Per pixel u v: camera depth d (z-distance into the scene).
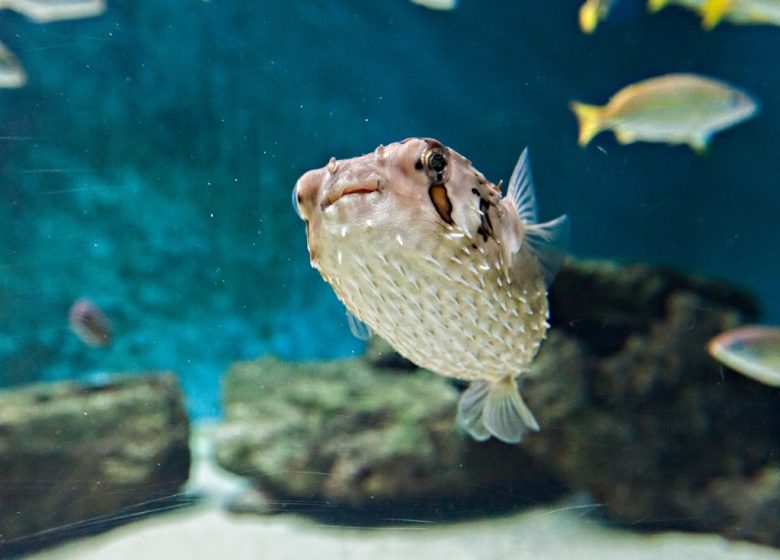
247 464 1.60
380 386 1.84
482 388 0.88
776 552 1.42
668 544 1.42
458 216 0.61
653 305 1.75
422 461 1.57
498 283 0.67
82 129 2.77
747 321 1.69
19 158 2.73
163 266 3.02
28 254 2.86
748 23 3.37
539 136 3.55
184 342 3.08
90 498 1.52
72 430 1.60
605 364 1.68
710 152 3.80
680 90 1.84
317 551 1.36
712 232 4.03
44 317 2.92
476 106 3.38
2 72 1.94
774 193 3.90
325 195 0.57
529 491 1.60
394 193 0.58
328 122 2.90
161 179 2.90
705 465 1.56
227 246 3.02
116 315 3.00
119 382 1.79
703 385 1.63
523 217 0.76
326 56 2.84
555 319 1.76
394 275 0.60
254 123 2.85
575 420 1.61
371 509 1.54
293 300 3.12
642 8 3.35
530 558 1.33
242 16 2.71
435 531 1.46
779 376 1.43
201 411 2.80
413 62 3.08
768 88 3.74
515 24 3.31
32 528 1.46
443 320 0.65
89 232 2.91
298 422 1.69
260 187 2.96
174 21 2.69
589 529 1.47
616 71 3.59
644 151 3.72
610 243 3.88
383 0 2.88
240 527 1.46
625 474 1.57
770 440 1.57
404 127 3.13
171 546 1.37
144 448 1.63
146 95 2.78
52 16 1.99
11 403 1.68
